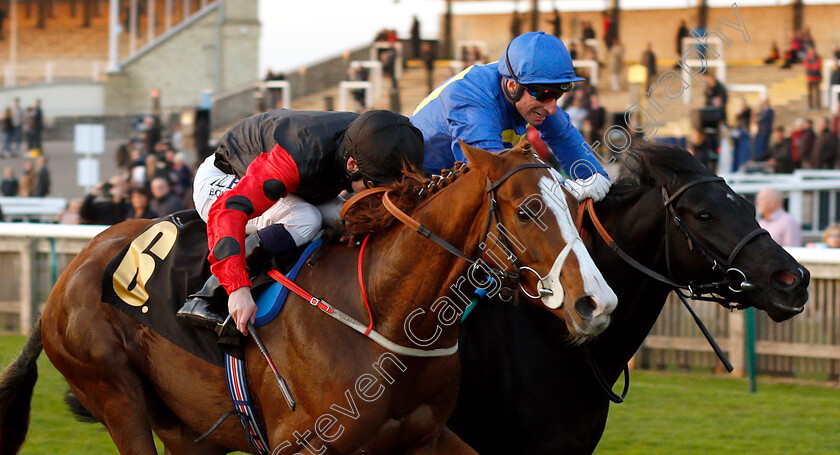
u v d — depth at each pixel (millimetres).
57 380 9438
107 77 34969
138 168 16922
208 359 4391
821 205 13828
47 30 44156
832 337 9008
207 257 4500
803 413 8008
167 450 5039
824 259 8953
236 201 4145
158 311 4547
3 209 19438
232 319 4250
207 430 4574
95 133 21188
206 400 4480
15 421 5262
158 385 4660
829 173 14789
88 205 13328
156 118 21969
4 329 12164
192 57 35750
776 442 7129
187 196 13555
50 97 34156
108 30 43500
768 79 20203
